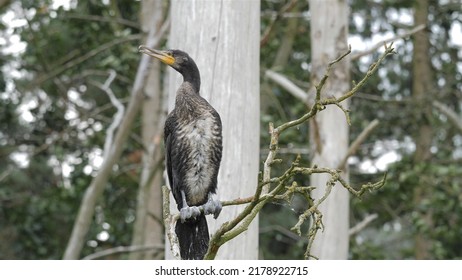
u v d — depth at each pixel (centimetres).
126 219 1670
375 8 1684
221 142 739
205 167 733
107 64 1484
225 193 786
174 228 630
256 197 541
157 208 1519
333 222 1069
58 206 1591
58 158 1552
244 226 554
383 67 1745
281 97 1630
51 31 1597
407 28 1673
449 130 1847
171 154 743
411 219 1469
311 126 1095
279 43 1745
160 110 1570
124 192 1645
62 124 1619
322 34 1102
